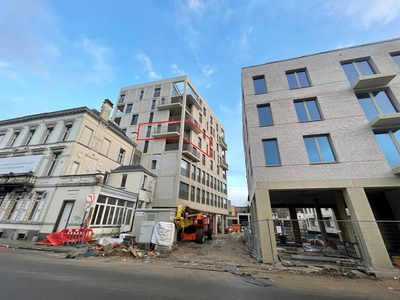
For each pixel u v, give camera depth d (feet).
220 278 18.75
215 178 112.06
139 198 59.52
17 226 44.21
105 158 63.52
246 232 43.37
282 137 34.45
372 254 24.38
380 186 27.94
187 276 19.03
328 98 35.45
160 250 32.27
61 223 42.14
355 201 27.68
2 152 60.54
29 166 52.54
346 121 32.94
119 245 32.07
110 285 14.96
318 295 14.85
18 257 24.26
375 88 33.99
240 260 28.22
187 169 82.84
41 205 45.42
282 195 41.68
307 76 38.83
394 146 30.25
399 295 15.33
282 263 25.11
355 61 37.58
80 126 55.52
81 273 18.12
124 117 95.76
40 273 17.28
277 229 40.09
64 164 49.73
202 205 89.30
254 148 34.83
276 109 37.17
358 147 30.76
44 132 59.11
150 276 18.30
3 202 50.03
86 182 44.24
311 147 33.14
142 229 35.09
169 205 68.49
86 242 35.86
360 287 17.25
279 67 41.06
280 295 14.52
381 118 29.55
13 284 13.94
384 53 36.35
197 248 39.83
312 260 27.55
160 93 95.40
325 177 30.12
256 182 31.91
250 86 40.81
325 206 54.85
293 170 31.60
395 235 28.43
